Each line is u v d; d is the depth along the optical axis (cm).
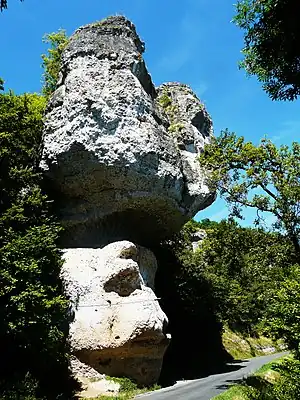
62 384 1861
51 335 1709
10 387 1550
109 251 2214
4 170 2089
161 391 1983
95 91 2241
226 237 2389
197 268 3459
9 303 1666
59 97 2331
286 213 1936
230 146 2150
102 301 2086
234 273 3716
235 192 2066
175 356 3002
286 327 1162
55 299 1753
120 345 2000
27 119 2202
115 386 1948
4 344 1744
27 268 1655
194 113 2936
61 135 2205
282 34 791
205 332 3362
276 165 2058
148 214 2442
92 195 2308
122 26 2523
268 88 882
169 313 3077
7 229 1845
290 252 2044
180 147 2703
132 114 2288
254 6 810
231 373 2681
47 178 2289
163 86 3123
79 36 2442
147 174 2252
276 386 1172
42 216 2039
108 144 2188
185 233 3709
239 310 4225
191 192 2611
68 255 2238
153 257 2562
